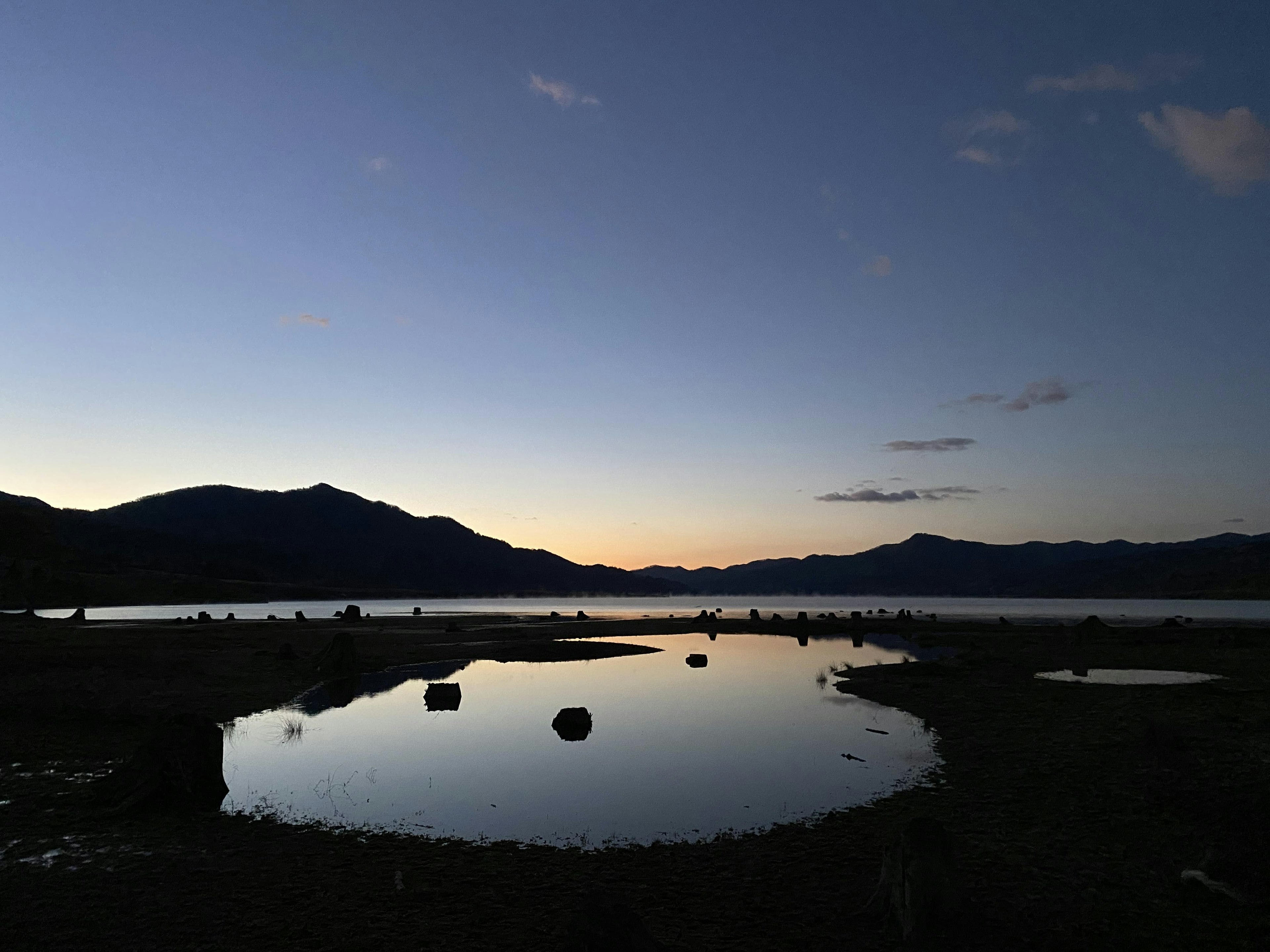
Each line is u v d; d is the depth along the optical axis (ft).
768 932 29.73
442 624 257.96
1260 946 27.81
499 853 39.47
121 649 126.21
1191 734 63.00
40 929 29.17
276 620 254.88
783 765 59.93
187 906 31.78
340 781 55.47
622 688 107.24
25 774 52.39
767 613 415.03
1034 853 38.32
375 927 29.91
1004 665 122.11
